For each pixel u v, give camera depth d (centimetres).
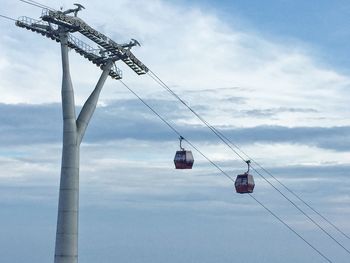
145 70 5141
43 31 4472
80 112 4506
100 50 4734
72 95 4412
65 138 4347
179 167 5456
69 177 4284
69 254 4184
